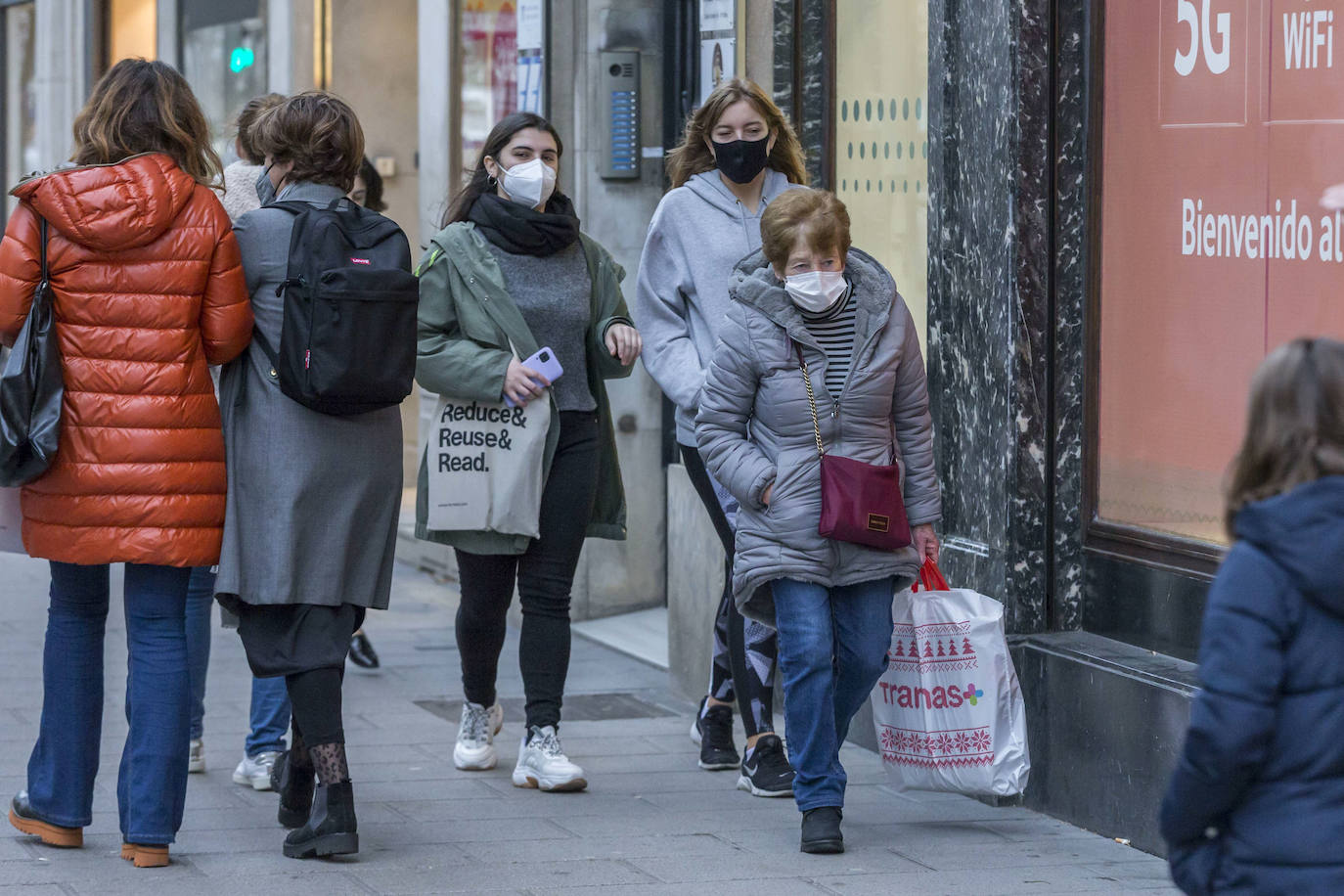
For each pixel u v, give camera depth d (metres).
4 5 72.31
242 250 19.25
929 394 24.92
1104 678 20.88
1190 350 21.17
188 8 56.69
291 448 19.12
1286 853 10.49
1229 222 20.61
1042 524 22.64
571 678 31.16
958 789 20.75
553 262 22.89
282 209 19.48
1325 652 10.46
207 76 55.22
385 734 26.44
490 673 23.89
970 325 23.44
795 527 19.61
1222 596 10.59
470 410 22.20
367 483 19.55
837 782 20.19
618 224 34.75
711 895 18.39
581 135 34.53
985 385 23.05
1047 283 22.55
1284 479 10.55
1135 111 22.00
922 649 20.64
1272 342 19.97
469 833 20.88
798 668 19.83
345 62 47.28
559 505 22.69
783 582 19.88
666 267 22.88
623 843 20.48
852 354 19.78
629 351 22.67
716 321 22.33
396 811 21.94
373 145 47.50
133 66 18.95
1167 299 21.53
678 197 22.83
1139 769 20.36
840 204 19.72
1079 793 21.39
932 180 24.66
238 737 25.95
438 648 33.34
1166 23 21.45
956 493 23.92
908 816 22.00
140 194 18.19
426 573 41.91
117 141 18.66
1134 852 20.25
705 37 30.61
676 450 35.50
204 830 20.88
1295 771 10.56
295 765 20.45
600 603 35.50
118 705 27.56
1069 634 22.64
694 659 28.88
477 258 22.48
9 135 73.00
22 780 22.94
